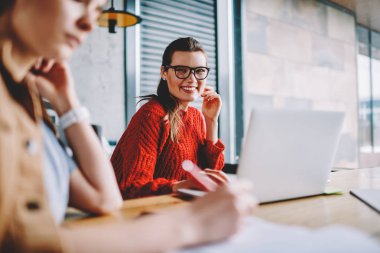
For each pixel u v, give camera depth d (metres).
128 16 2.14
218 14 3.60
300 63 4.43
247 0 3.84
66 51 0.51
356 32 5.30
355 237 0.47
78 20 0.51
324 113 0.79
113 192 0.74
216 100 1.60
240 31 3.76
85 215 0.72
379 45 6.05
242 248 0.45
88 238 0.39
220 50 3.63
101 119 2.83
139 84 3.03
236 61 3.78
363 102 5.59
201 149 1.58
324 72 4.76
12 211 0.39
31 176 0.41
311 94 4.57
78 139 0.72
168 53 1.51
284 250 0.43
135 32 3.00
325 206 0.81
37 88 0.73
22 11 0.50
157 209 0.77
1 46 0.52
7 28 0.52
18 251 0.38
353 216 0.71
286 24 4.27
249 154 0.74
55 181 0.57
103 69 2.85
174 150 1.40
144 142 1.27
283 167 0.80
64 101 0.73
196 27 3.45
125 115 2.95
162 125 1.36
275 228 0.53
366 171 1.71
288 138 0.76
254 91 3.90
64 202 0.61
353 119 5.20
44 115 0.69
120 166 1.34
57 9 0.49
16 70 0.55
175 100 1.47
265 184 0.80
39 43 0.50
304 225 0.64
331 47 4.88
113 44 2.90
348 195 0.95
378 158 5.79
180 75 1.47
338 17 5.00
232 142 3.75
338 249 0.42
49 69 0.73
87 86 2.77
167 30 3.24
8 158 0.40
